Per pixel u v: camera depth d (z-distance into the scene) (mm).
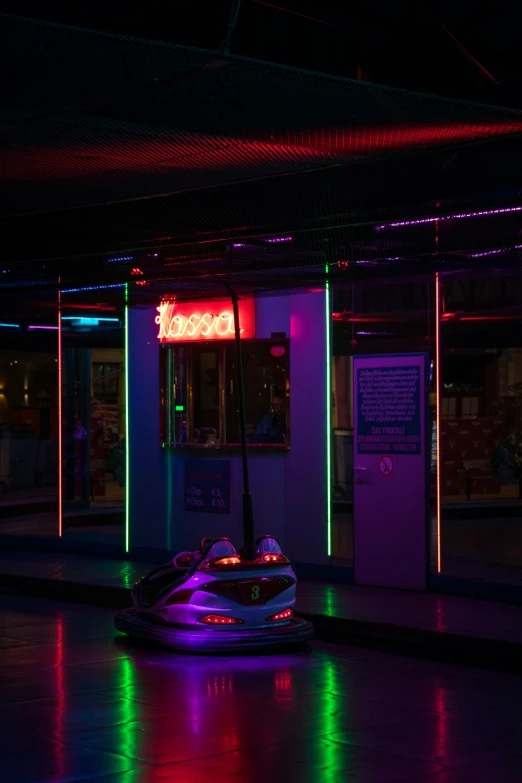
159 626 9727
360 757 6430
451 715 7430
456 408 11750
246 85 6051
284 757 6422
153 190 9773
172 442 13867
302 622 9828
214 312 13250
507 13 7781
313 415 12602
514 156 8180
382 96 6398
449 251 10141
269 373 12938
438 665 9094
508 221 9586
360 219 9258
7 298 15094
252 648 9414
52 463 15820
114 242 10844
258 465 13000
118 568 13688
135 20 6164
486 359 11609
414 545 11789
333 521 12430
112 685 8320
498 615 10336
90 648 9781
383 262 11148
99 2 5898
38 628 10797
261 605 9586
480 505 11992
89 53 5398
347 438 12344
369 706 7676
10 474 16250
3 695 7992
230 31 5609
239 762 6320
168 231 10383
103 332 14609
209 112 6691
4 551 15555
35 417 16188
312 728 7074
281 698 7898
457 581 11453
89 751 6551
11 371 16656
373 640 10008
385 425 12016
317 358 12578
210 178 9062
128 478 14391
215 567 9539
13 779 6020
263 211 9562
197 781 5977
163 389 13938
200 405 13609
